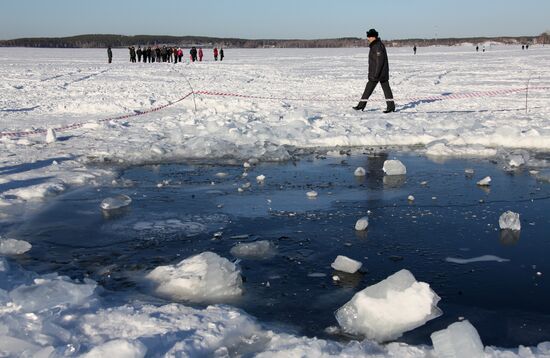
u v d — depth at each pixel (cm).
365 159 800
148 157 816
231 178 693
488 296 354
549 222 502
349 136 922
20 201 587
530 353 269
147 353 270
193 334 293
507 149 843
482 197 589
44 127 1116
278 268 407
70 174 702
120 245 461
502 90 1681
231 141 907
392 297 327
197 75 2745
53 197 608
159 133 1012
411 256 427
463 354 266
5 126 1139
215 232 491
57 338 285
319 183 662
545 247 440
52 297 329
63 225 514
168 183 668
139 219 530
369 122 1064
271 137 930
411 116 1170
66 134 1022
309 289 369
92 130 1063
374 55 1241
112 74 2848
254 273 398
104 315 312
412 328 313
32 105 1516
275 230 494
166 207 569
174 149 852
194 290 362
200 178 694
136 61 4666
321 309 340
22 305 318
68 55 6550
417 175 693
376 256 428
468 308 337
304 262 418
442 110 1276
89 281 371
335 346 284
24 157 810
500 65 3173
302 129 1003
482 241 457
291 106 1410
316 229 495
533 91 1619
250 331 306
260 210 555
